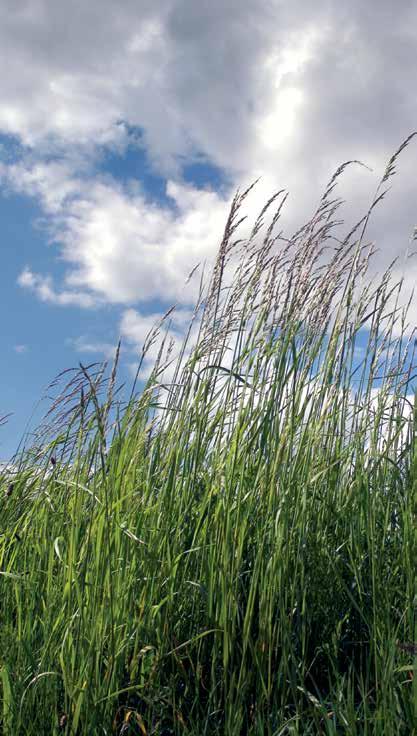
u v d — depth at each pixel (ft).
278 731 4.01
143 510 5.04
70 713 4.27
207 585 4.77
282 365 5.04
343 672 4.68
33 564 4.88
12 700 4.20
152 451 5.45
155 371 5.66
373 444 5.49
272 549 4.59
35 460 6.40
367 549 5.15
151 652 4.52
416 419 5.25
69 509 5.23
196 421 5.31
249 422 5.07
